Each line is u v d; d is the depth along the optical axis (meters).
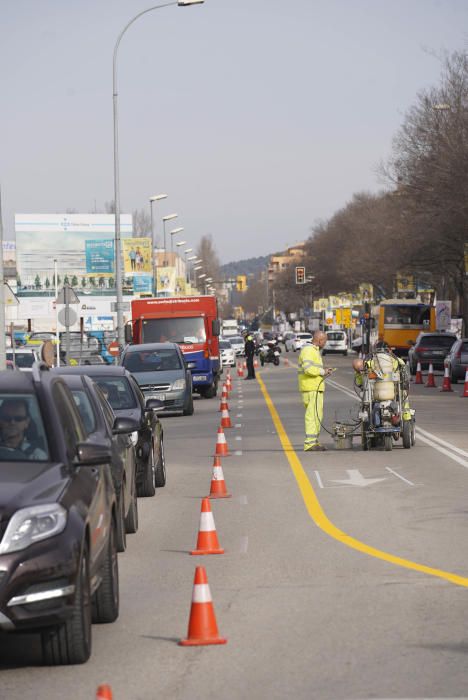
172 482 26.70
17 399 12.43
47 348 32.38
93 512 11.70
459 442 34.50
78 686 10.26
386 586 14.42
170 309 62.62
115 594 12.89
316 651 11.26
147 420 24.48
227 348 114.25
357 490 24.23
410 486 24.67
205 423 44.91
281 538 18.44
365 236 154.75
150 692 9.98
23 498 10.77
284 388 71.25
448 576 14.98
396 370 32.22
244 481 26.31
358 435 32.72
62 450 11.98
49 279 147.75
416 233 97.31
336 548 17.38
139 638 12.07
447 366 65.50
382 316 117.50
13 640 12.12
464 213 85.00
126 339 60.19
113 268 134.88
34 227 147.50
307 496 23.42
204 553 17.20
